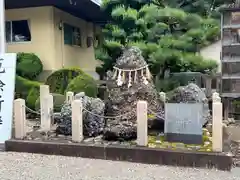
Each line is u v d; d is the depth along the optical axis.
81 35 12.04
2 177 3.99
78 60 11.80
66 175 4.06
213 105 4.40
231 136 5.84
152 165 4.48
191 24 7.89
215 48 9.76
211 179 3.87
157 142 4.97
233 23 7.11
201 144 4.83
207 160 4.30
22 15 10.05
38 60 9.42
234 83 7.15
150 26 8.34
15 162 4.62
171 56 7.66
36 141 5.18
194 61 7.93
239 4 7.17
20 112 5.39
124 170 4.24
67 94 6.74
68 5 9.86
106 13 10.73
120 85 6.02
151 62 8.05
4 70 5.54
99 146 4.80
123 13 8.34
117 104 5.98
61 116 5.67
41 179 3.92
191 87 6.23
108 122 5.76
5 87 5.50
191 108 4.90
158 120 5.69
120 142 5.05
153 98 6.13
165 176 3.99
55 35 10.05
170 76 8.78
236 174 4.07
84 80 8.16
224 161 4.23
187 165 4.38
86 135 5.50
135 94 5.95
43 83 9.03
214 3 9.23
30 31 10.05
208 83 8.85
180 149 4.54
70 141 5.14
